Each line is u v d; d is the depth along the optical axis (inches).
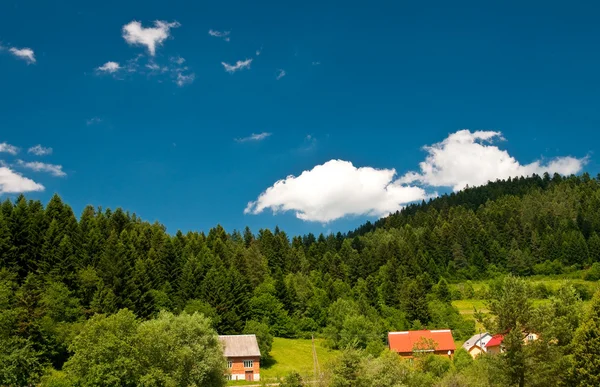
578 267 6825.8
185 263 5000.0
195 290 4522.6
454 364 2915.8
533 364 1664.6
